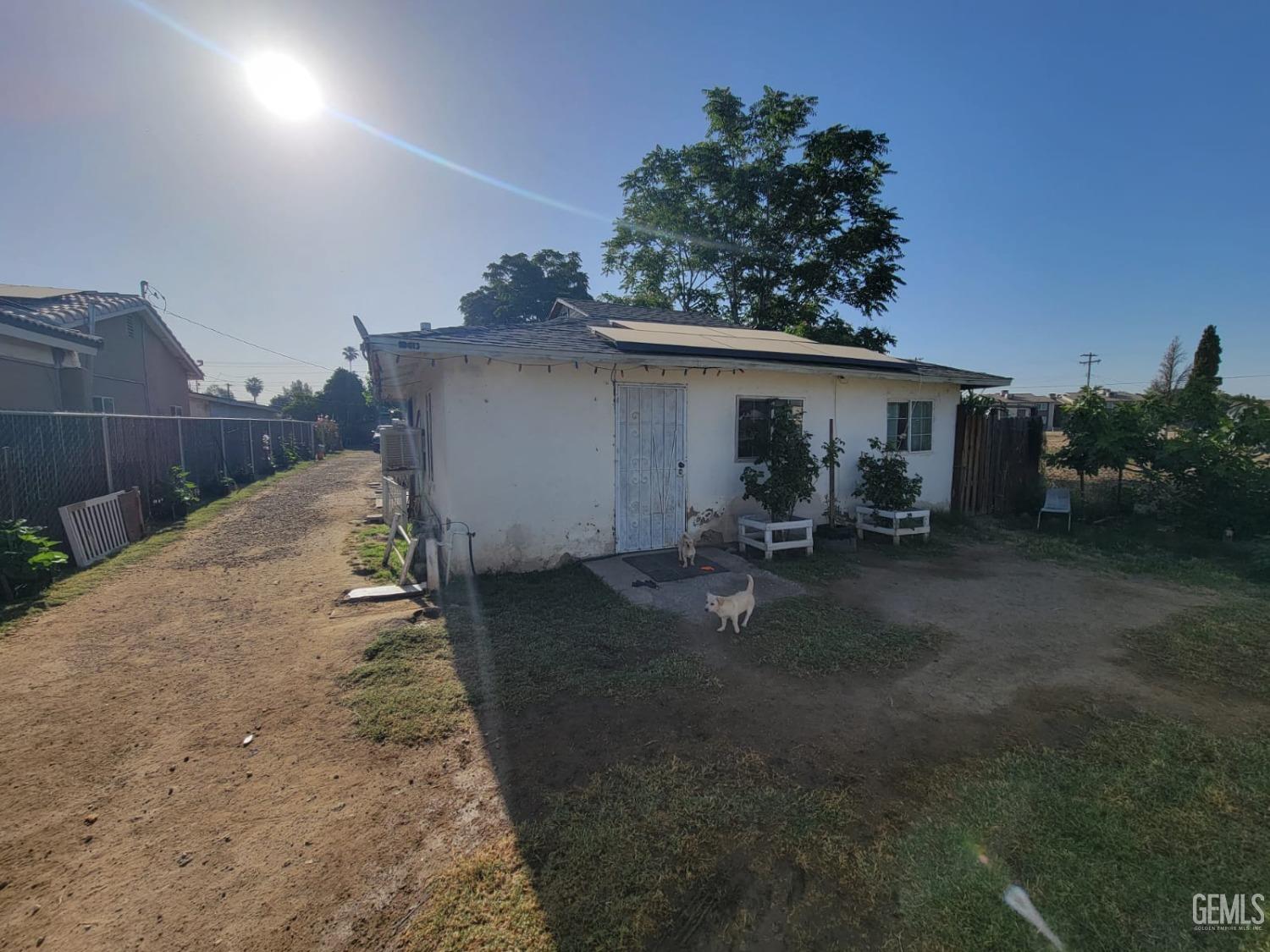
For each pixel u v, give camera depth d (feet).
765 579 21.15
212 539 30.07
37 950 6.47
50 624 17.08
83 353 36.55
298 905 7.07
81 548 24.63
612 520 23.93
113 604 18.94
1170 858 7.67
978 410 37.40
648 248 75.92
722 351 23.52
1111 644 15.17
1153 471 30.48
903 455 32.45
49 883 7.42
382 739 10.77
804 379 28.50
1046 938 6.49
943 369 31.86
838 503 30.40
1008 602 18.75
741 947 6.42
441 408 21.99
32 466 23.44
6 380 31.78
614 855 7.79
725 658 14.28
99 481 28.50
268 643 15.51
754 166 65.98
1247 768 9.62
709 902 7.02
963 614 17.58
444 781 9.50
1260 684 12.88
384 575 22.49
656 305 76.69
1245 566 23.11
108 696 12.55
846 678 13.19
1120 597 19.30
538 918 6.82
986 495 36.04
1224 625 16.44
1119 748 10.24
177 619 17.51
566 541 22.89
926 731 10.88
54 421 24.88
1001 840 8.00
